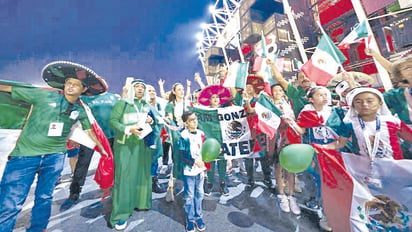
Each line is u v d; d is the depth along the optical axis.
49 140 1.99
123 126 2.31
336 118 2.11
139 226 2.28
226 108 3.16
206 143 2.14
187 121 2.32
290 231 2.14
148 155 2.67
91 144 2.38
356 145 1.93
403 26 5.18
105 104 3.20
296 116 2.77
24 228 2.18
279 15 9.59
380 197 1.78
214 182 3.57
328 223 2.03
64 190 3.22
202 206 2.71
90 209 2.66
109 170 2.37
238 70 2.93
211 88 3.48
